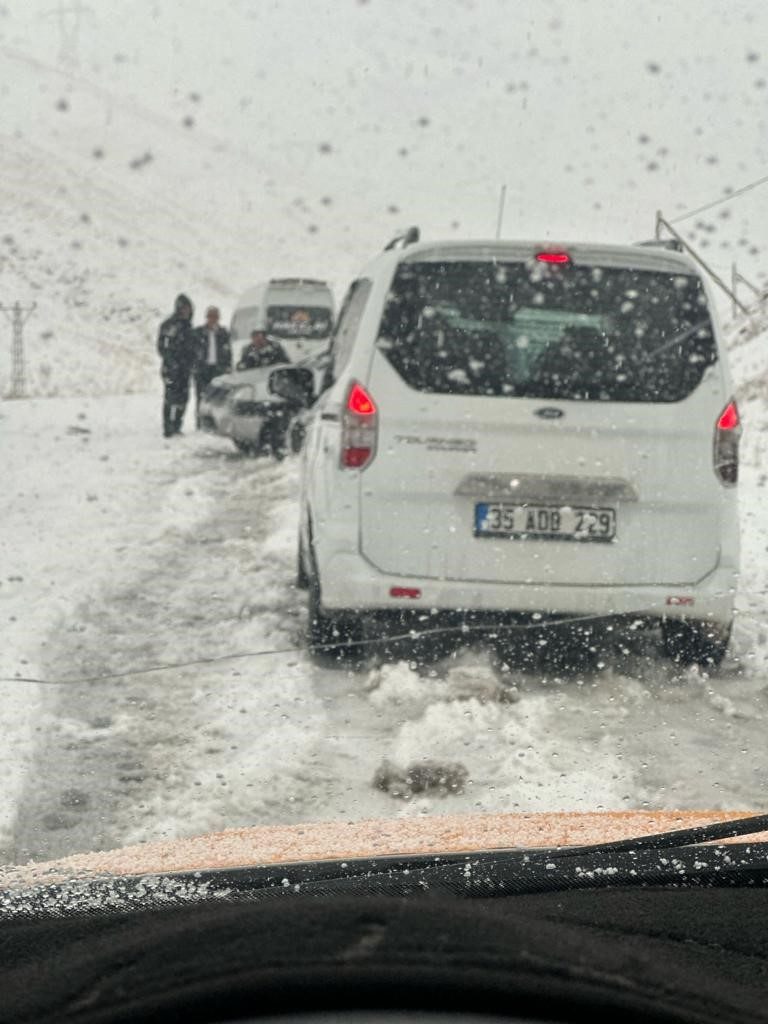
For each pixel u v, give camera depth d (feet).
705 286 18.70
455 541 18.28
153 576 26.21
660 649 19.83
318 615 19.17
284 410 51.62
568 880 3.84
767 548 29.19
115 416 81.41
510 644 19.75
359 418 18.38
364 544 18.35
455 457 18.26
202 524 33.83
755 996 2.48
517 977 2.22
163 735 15.61
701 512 18.53
